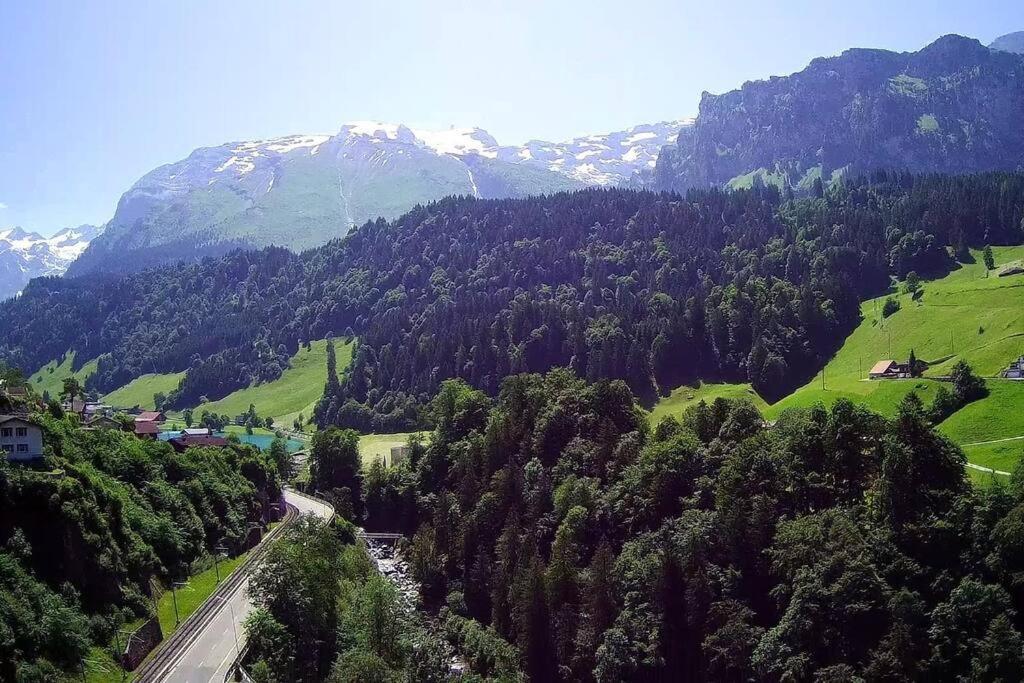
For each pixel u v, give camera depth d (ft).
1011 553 289.53
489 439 543.80
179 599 349.20
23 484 290.76
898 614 295.28
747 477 390.21
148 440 459.32
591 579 386.11
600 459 491.31
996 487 317.83
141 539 349.41
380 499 590.96
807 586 317.83
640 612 362.53
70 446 360.69
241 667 280.92
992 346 623.77
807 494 378.12
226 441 578.66
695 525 377.91
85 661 270.26
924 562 316.19
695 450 436.76
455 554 476.95
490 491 501.56
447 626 422.82
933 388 574.56
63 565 289.33
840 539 327.26
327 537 406.00
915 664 284.00
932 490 330.13
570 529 429.79
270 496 547.49
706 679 335.88
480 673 376.27
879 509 339.57
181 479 435.94
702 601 351.25
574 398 548.72
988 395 513.04
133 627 302.25
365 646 318.45
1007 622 272.72
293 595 326.65
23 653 250.37
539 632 383.04
